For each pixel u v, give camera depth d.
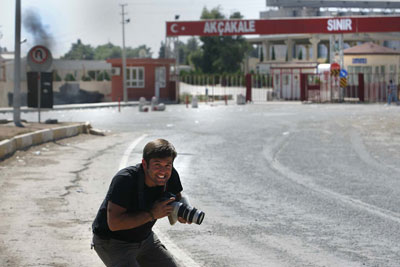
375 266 8.37
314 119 38.31
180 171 17.50
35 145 21.77
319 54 152.88
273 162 19.64
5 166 16.70
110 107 58.91
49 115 43.59
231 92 91.44
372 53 66.88
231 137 27.28
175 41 70.44
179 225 10.82
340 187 15.07
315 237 10.02
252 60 145.88
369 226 10.83
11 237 9.32
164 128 31.61
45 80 29.48
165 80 73.00
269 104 62.00
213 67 133.62
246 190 14.54
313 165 19.08
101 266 7.98
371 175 17.06
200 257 8.75
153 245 5.36
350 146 24.30
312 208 12.45
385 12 116.62
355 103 62.53
